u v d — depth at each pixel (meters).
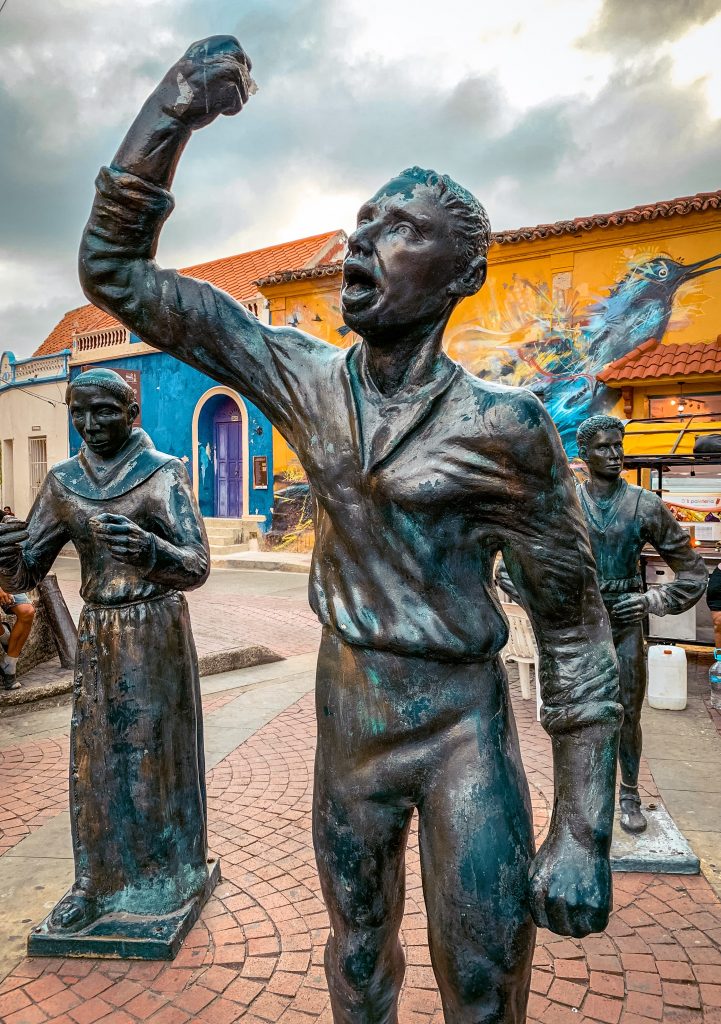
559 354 13.29
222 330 1.49
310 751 4.94
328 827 1.49
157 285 1.49
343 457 1.39
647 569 7.19
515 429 1.26
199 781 2.99
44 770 4.63
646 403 12.33
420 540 1.34
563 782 1.37
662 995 2.55
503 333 13.73
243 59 1.41
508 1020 1.37
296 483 17.20
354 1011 1.56
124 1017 2.42
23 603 6.00
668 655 5.88
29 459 23.09
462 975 1.34
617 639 3.51
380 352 1.36
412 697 1.40
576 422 13.17
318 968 2.66
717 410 11.88
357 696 1.44
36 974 2.62
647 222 12.41
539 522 1.31
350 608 1.42
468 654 1.37
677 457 6.91
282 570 15.59
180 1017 2.42
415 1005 2.50
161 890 2.80
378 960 1.53
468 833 1.34
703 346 11.98
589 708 1.35
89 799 2.73
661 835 3.62
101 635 2.68
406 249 1.27
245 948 2.76
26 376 23.00
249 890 3.17
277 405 1.51
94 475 2.65
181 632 2.80
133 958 2.69
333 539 1.46
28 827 3.84
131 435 2.72
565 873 1.28
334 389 1.42
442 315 1.34
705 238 12.14
